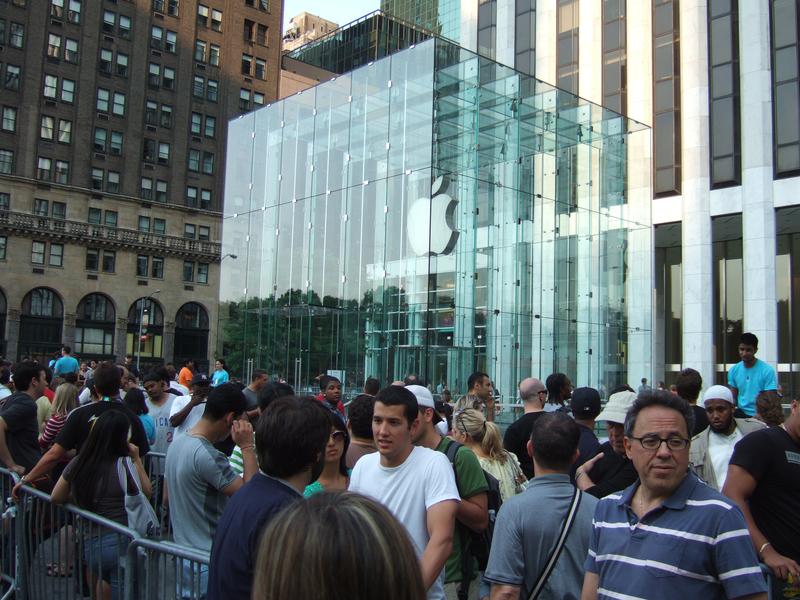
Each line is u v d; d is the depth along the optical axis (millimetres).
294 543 1542
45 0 61375
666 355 38031
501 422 20391
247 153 26609
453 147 20234
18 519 6742
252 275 25500
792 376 33812
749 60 30203
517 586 4027
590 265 23594
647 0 33281
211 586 3486
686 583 3070
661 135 32500
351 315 21406
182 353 67438
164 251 66375
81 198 62250
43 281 59719
